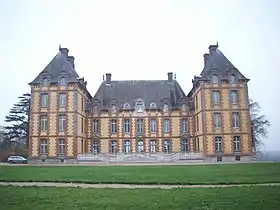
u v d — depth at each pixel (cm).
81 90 4681
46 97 4431
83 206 1065
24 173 2309
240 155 4278
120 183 1769
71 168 2873
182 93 5194
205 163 3762
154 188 1545
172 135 4888
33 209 1016
